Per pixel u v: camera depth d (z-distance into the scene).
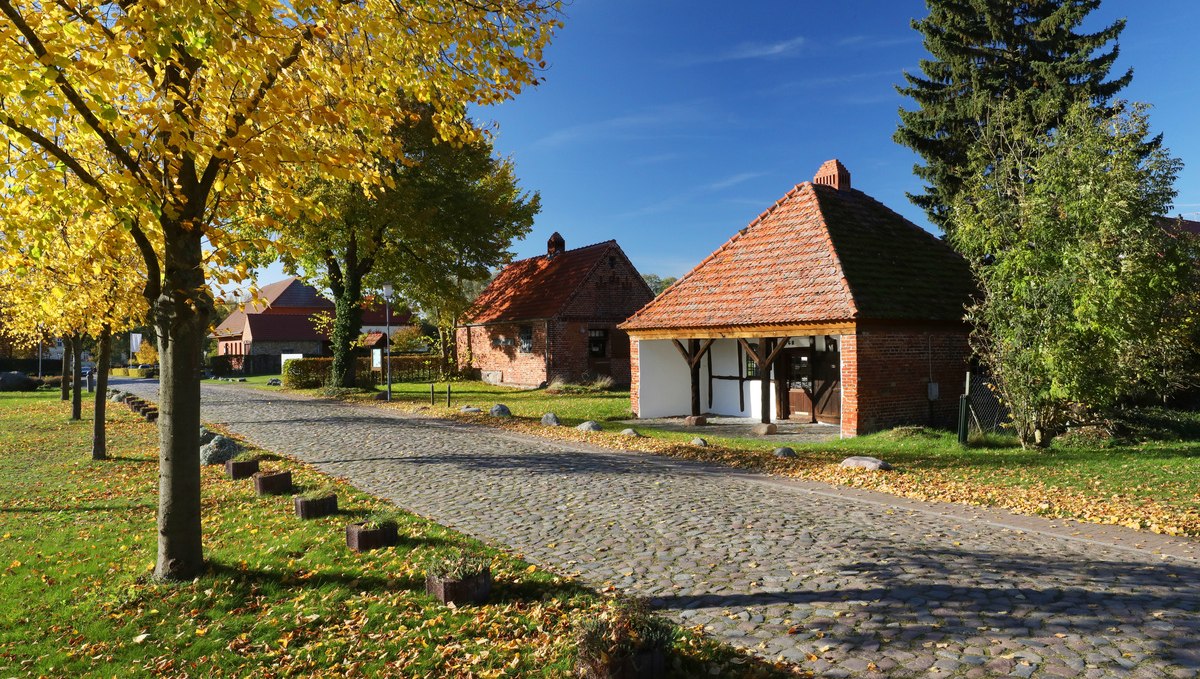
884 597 5.80
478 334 39.34
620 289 34.50
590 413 22.20
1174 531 7.68
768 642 5.02
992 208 14.30
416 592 6.12
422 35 6.92
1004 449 13.82
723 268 20.78
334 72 6.73
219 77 5.75
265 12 5.49
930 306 17.36
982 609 5.50
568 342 33.06
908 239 20.27
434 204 27.62
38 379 40.41
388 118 6.88
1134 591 5.84
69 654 5.05
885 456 12.94
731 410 22.03
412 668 4.76
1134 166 13.57
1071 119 14.26
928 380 17.19
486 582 6.00
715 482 10.94
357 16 6.43
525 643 5.09
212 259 6.07
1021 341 13.72
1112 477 10.45
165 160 5.50
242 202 6.54
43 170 5.00
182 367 6.36
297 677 4.71
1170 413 16.75
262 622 5.55
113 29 5.17
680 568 6.70
